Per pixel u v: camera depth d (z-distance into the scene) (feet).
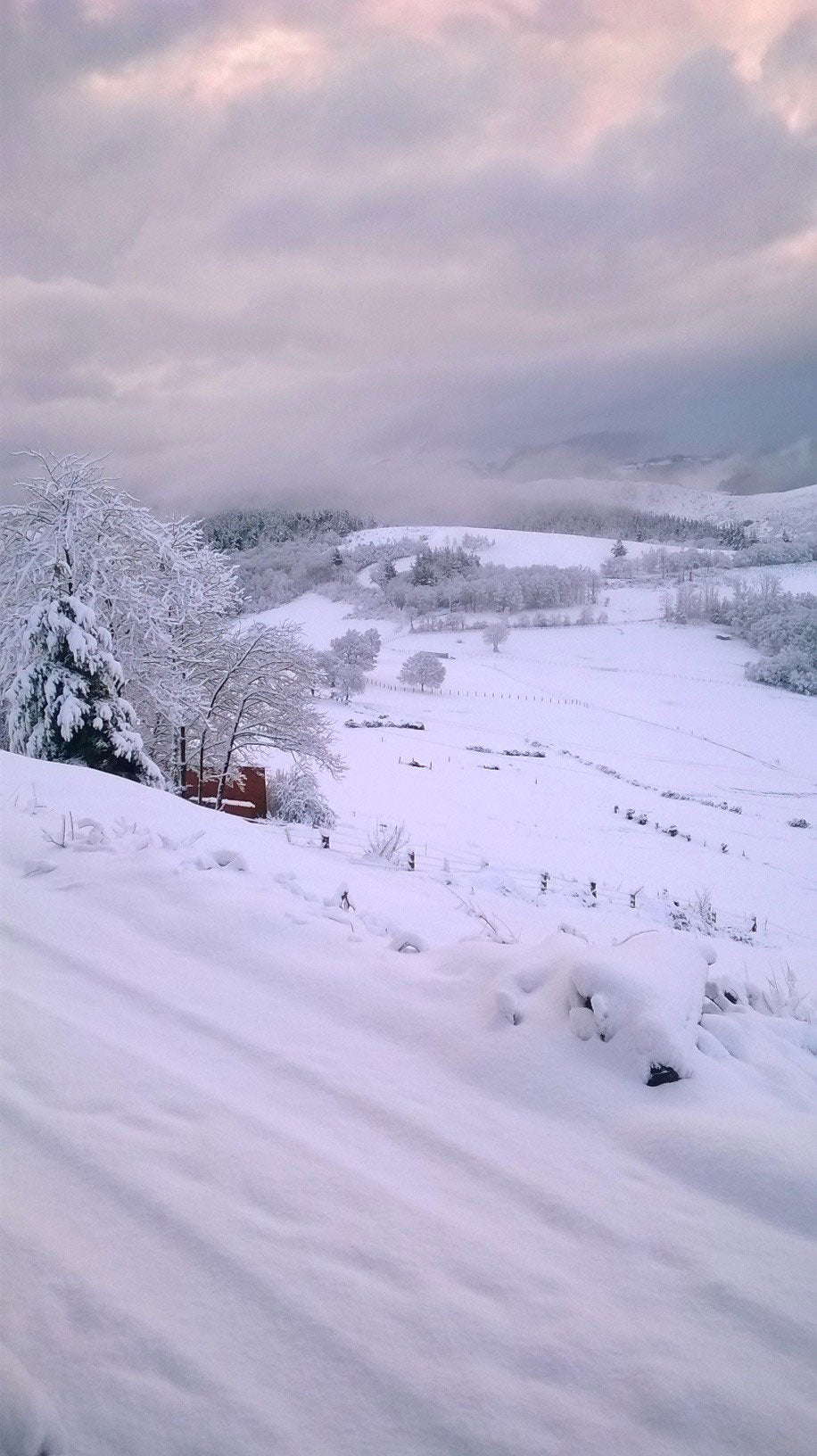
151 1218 8.48
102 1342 6.97
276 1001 13.69
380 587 614.75
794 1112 10.69
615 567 642.22
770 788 194.08
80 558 62.13
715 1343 6.99
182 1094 10.84
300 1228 8.40
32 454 62.80
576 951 13.84
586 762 208.95
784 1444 6.05
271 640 80.23
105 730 58.49
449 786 152.97
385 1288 7.63
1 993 13.42
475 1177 9.32
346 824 94.02
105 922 16.78
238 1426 6.27
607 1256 8.07
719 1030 12.84
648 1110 10.52
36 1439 5.95
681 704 312.71
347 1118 10.45
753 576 586.45
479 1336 7.09
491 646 439.63
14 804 29.07
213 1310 7.36
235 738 85.05
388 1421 6.33
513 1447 6.10
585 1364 6.80
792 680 340.18
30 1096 10.61
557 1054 11.59
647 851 111.34
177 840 23.08
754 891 94.32
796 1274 7.75
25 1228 8.25
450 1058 11.82
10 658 60.49
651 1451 6.05
